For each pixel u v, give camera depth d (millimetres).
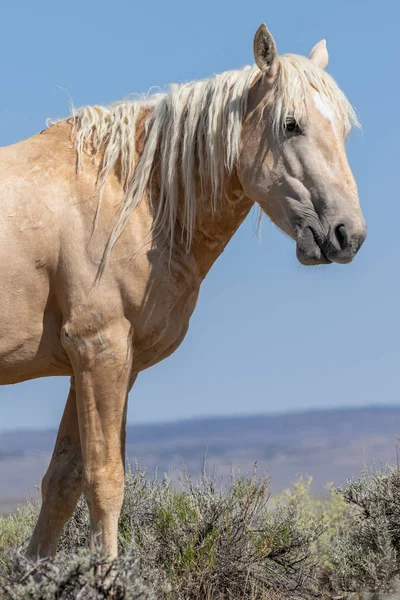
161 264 6855
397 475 9461
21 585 5441
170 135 7062
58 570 5531
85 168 6926
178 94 7195
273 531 8539
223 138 7055
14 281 6688
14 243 6664
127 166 6965
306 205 6664
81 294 6633
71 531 8641
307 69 6863
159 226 6906
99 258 6652
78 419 6742
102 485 6602
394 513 9070
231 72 7195
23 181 6820
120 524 8695
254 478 8773
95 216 6730
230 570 7941
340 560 8711
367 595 8469
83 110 7309
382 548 8539
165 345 7059
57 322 6902
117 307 6668
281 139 6773
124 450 6859
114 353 6633
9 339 6812
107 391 6641
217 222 7223
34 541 7195
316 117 6727
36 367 7086
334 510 10820
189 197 7055
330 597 8461
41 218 6719
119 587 5562
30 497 10945
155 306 6828
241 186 7195
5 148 7133
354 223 6535
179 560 7926
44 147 7059
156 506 8836
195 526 8359
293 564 8430
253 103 6980
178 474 9633
